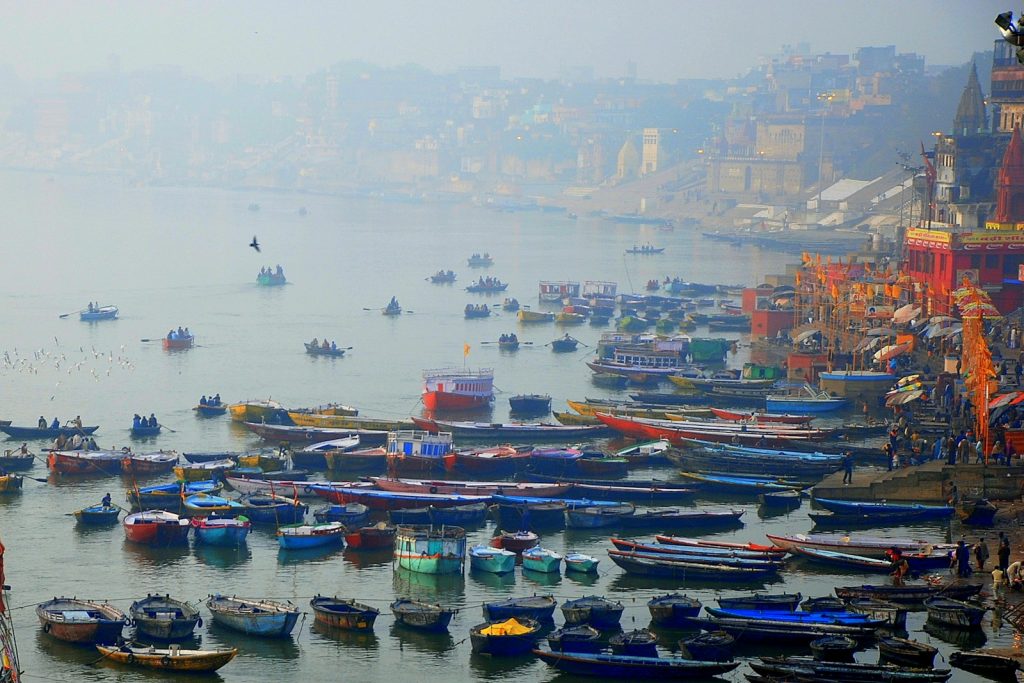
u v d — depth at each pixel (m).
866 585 104.62
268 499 127.56
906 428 149.88
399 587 109.56
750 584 109.12
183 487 131.50
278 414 171.88
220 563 115.56
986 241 194.00
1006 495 128.75
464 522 125.50
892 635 96.69
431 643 98.50
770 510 130.62
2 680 85.75
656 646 96.31
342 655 96.62
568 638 94.75
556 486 133.50
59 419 176.38
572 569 112.62
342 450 148.12
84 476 144.00
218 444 160.62
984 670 90.12
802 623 96.38
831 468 138.50
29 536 123.25
